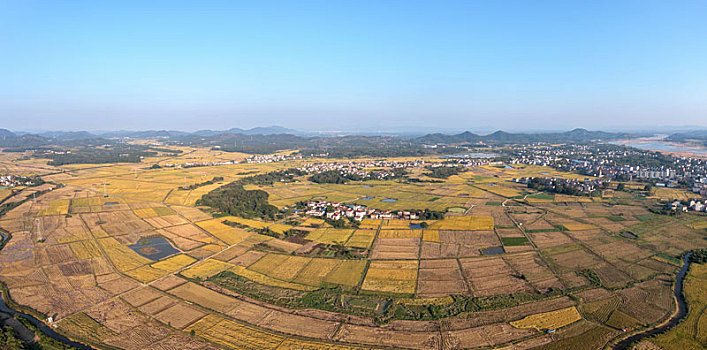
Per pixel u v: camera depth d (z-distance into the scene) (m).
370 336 80.81
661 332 81.12
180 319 87.06
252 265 119.06
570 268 116.25
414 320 86.81
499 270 114.75
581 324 84.75
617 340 78.62
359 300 96.56
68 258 123.88
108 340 78.81
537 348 76.31
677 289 102.50
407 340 79.38
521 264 119.19
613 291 100.75
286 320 87.00
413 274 112.06
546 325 84.44
